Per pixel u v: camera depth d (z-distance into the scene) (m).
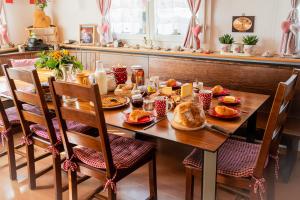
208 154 1.38
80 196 2.16
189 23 3.29
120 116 1.77
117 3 3.91
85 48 4.05
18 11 4.48
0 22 4.25
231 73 2.83
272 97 2.64
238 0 2.99
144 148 1.84
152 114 1.79
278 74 2.58
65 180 2.37
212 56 2.94
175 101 1.97
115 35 4.06
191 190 1.71
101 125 1.51
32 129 2.15
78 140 1.69
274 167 1.75
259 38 2.96
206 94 1.81
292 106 2.49
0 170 2.57
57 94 1.65
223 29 3.16
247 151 1.77
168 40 3.60
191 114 1.55
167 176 2.45
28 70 1.80
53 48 4.28
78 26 4.39
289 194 2.18
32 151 2.21
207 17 3.21
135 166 1.77
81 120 1.59
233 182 1.57
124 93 2.21
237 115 1.69
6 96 2.22
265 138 1.43
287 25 2.68
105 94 2.23
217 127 1.53
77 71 2.51
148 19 3.69
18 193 2.23
